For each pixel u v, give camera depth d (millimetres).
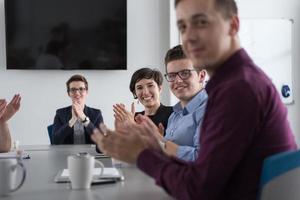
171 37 4207
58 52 4230
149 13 4312
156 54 4336
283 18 4457
